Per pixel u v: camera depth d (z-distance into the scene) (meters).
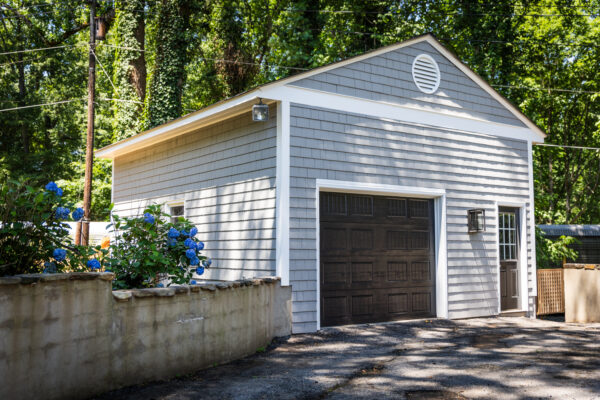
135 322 4.86
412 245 9.38
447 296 9.50
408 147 9.26
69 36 28.03
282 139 7.84
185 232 6.21
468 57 21.22
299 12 19.91
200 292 5.70
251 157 8.56
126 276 5.72
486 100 10.62
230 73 21.02
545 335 8.20
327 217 8.38
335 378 5.45
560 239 16.70
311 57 20.09
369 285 8.77
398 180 9.03
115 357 4.65
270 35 24.38
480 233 10.18
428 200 9.68
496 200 10.53
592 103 26.42
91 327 4.41
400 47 9.36
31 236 4.52
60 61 27.38
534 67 25.25
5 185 4.45
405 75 9.40
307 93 8.14
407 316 9.20
